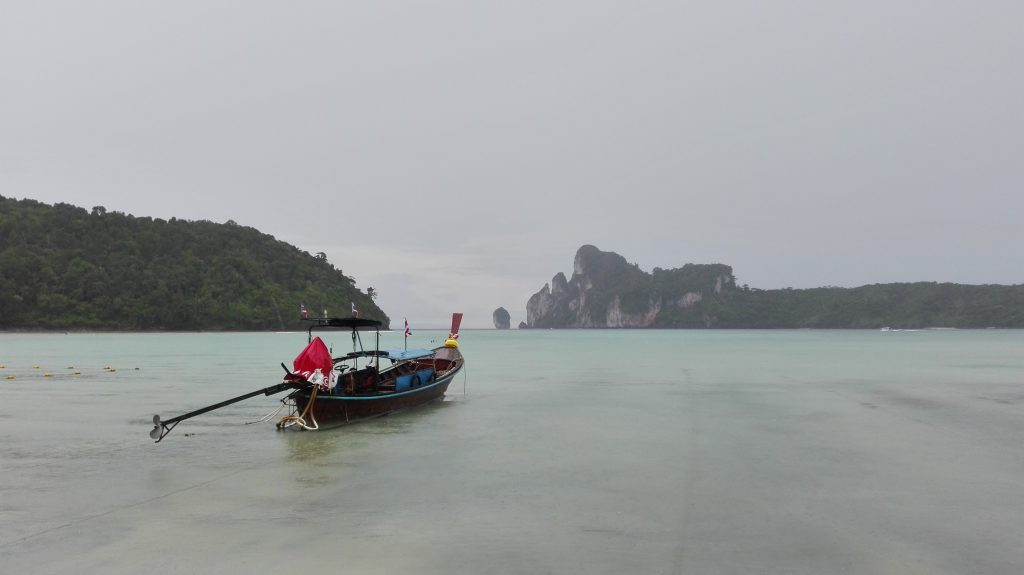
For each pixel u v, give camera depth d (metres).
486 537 9.11
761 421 19.77
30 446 15.84
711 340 115.56
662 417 20.55
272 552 8.55
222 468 13.46
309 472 13.06
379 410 20.12
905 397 26.22
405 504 10.76
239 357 53.56
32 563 8.23
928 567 8.01
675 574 7.79
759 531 9.34
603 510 10.39
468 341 113.62
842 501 10.88
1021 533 9.24
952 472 12.98
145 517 10.12
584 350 74.19
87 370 39.72
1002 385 31.25
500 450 15.22
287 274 150.88
